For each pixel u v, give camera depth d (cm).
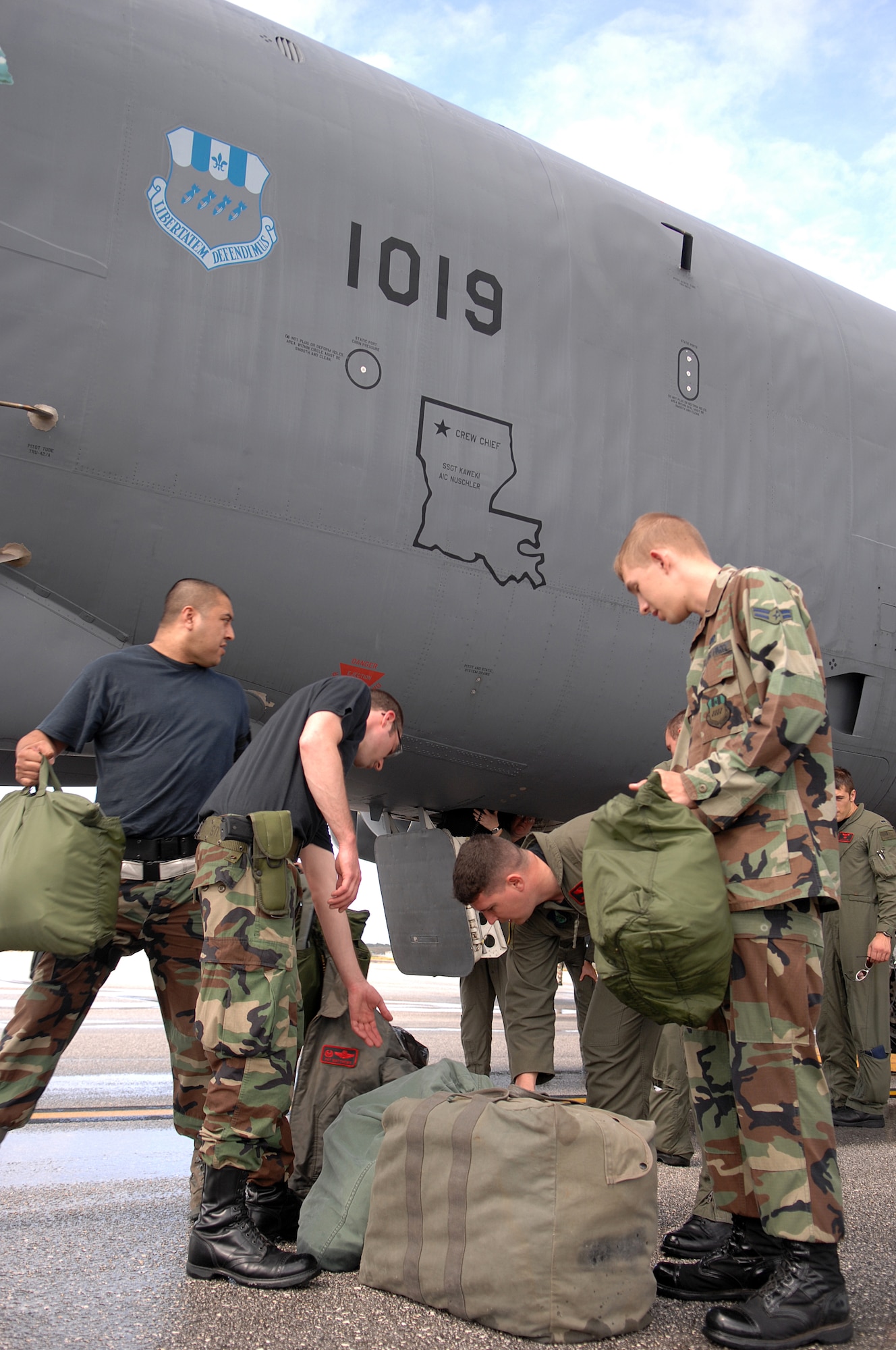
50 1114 376
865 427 504
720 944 173
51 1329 159
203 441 329
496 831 479
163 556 327
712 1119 198
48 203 310
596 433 415
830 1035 444
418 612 375
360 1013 231
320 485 350
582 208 440
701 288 466
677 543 207
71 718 221
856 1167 324
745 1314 167
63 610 318
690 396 446
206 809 211
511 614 395
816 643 187
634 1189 177
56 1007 212
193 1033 224
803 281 529
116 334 316
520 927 271
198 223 334
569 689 417
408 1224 186
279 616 351
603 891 178
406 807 452
